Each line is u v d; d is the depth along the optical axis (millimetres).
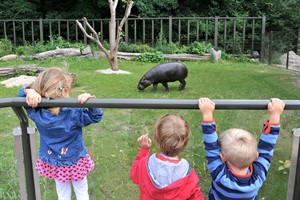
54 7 22375
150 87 9023
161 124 1911
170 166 1869
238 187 1832
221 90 8664
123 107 1856
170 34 16656
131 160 3980
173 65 8398
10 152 3199
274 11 22312
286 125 3680
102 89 8648
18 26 21422
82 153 2371
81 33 21703
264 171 1885
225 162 1896
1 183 3055
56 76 2057
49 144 2246
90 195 3377
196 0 22188
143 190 1916
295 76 10859
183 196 1861
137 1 20797
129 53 14898
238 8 22109
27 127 2025
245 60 15523
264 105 1852
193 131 4227
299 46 13273
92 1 21750
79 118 2170
